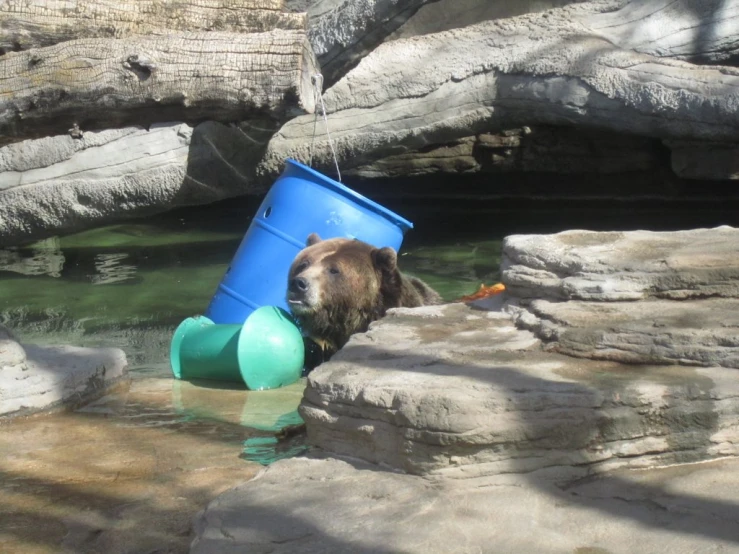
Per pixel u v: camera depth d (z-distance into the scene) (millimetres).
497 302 6488
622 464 4715
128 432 6281
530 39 12188
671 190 14680
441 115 12344
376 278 8242
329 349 8438
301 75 6891
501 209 15469
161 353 8750
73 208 11695
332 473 4738
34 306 10445
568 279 5891
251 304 8891
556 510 4332
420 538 4062
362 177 15508
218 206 15953
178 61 6906
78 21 7234
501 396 4598
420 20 14555
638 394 4691
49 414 6711
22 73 7066
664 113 11180
